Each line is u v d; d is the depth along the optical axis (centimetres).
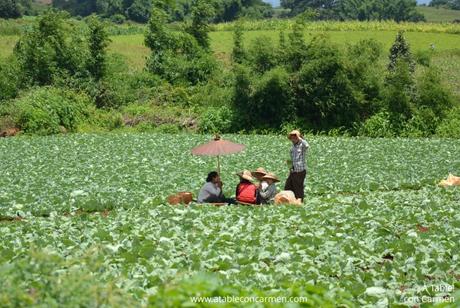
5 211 2950
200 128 7319
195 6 9481
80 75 8012
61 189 3469
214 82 8281
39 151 5241
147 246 2023
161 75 8750
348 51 7556
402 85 7100
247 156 4897
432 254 2028
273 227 2366
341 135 7069
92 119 7425
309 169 4278
